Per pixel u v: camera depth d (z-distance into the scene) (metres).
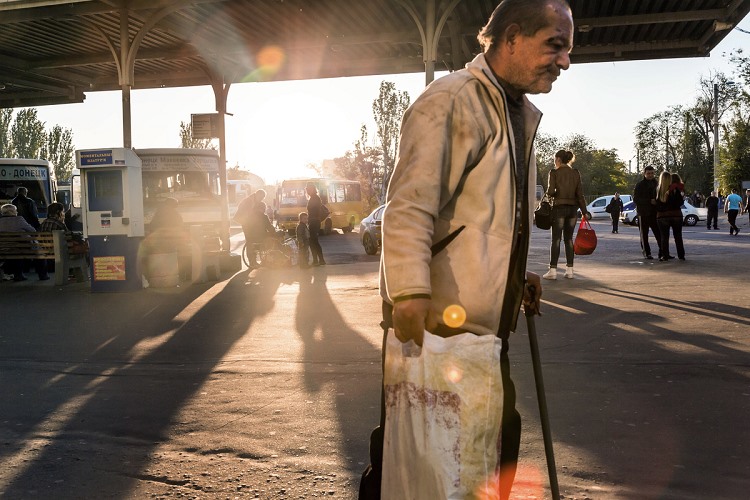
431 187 2.00
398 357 2.00
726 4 15.65
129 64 15.90
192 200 21.48
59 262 14.01
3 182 23.16
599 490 3.52
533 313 2.61
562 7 2.18
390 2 15.34
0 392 5.73
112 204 12.38
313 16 16.28
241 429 4.61
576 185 11.99
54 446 4.41
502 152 2.11
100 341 7.83
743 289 10.52
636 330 7.50
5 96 25.27
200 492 3.66
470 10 16.17
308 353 6.90
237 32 17.56
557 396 5.17
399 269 1.96
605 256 17.41
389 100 67.88
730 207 27.12
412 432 1.97
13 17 15.68
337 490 3.63
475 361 1.96
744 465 3.81
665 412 4.73
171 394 5.53
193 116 20.08
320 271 15.92
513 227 2.14
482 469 1.95
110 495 3.65
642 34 18.25
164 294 12.02
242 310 9.91
